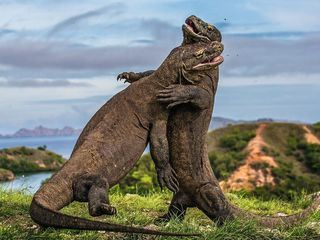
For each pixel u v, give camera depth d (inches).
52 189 332.2
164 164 368.8
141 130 366.6
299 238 381.7
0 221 402.0
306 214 433.7
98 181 340.8
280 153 2484.0
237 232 369.4
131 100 368.5
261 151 2422.5
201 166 397.1
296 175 2237.9
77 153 349.4
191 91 366.3
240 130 2731.3
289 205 574.6
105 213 326.6
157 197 546.3
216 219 399.2
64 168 342.0
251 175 2218.3
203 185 397.1
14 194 504.7
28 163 1822.1
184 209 414.6
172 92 362.3
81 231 375.2
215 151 2522.1
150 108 367.6
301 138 2659.9
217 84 390.9
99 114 370.0
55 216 313.1
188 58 370.6
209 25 387.5
